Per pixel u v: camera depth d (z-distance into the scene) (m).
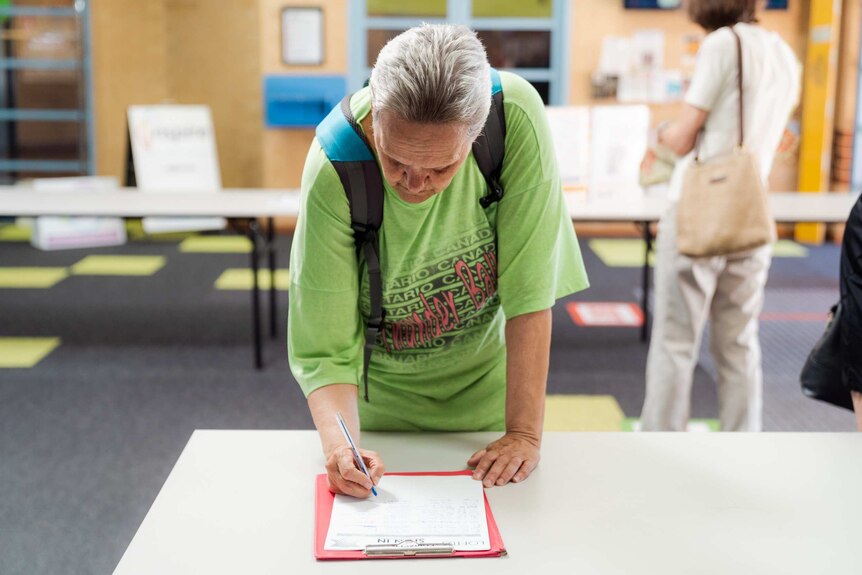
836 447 1.75
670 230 3.20
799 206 4.57
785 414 4.09
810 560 1.38
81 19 8.11
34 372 4.62
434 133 1.29
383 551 1.39
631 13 7.52
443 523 1.47
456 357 1.90
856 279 1.72
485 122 1.44
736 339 3.21
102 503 3.25
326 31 7.64
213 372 4.67
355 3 7.63
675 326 3.22
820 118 7.29
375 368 1.93
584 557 1.38
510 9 7.68
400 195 1.49
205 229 8.17
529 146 1.57
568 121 4.41
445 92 1.27
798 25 7.48
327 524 1.47
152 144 7.61
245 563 1.37
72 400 4.26
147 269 6.83
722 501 1.55
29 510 3.19
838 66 7.30
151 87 8.46
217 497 1.56
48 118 8.29
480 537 1.43
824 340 1.86
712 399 4.32
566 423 3.97
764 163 3.14
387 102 1.29
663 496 1.56
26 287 6.29
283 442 1.77
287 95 7.71
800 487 1.59
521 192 1.60
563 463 1.68
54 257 7.21
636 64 7.54
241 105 8.41
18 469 3.52
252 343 5.15
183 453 1.72
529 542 1.42
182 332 5.32
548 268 1.67
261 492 1.58
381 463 1.61
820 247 7.55
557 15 7.66
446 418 1.97
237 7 8.25
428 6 7.69
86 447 3.73
